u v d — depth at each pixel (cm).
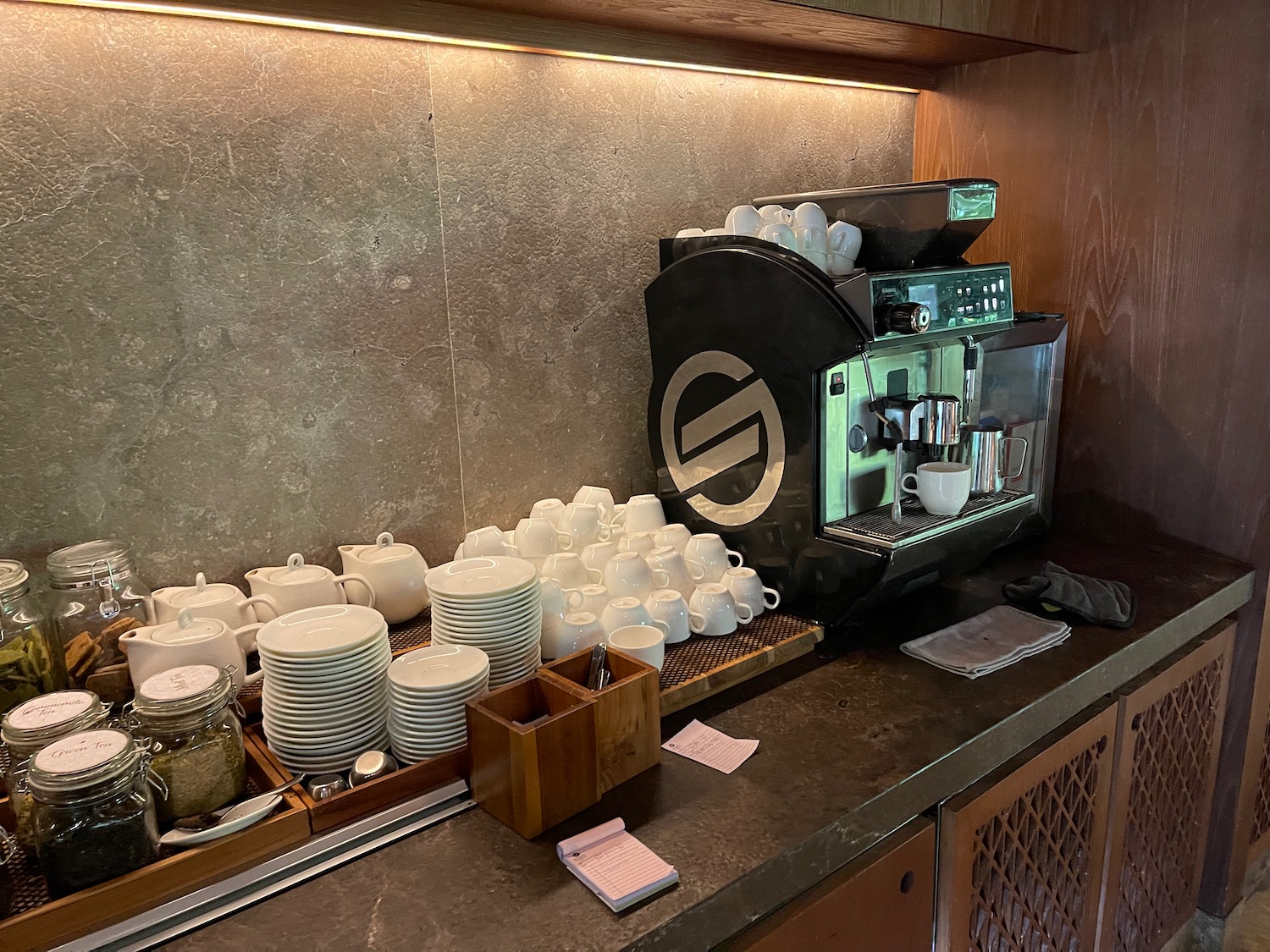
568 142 155
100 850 80
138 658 103
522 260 154
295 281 131
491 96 145
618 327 169
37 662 107
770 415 136
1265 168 159
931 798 107
